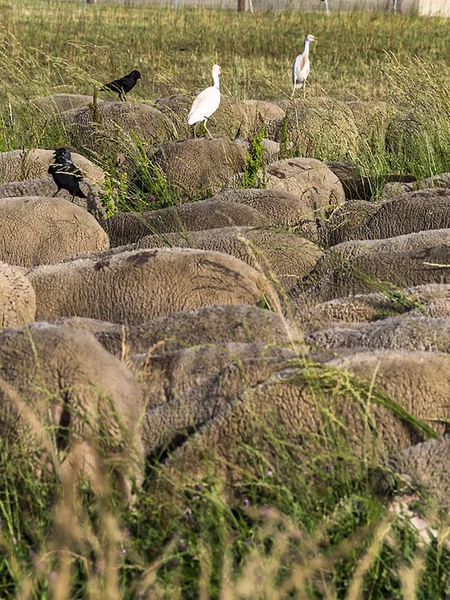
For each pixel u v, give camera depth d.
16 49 68.56
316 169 33.06
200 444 14.91
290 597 11.84
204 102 37.09
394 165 37.69
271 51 80.12
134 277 21.48
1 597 12.34
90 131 40.22
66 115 42.25
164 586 12.14
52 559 12.48
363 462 14.16
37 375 14.30
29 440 14.03
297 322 19.44
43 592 11.85
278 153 36.06
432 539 12.98
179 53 76.56
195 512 13.63
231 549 12.59
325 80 67.81
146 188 33.47
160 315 21.17
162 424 15.76
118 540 12.70
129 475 13.80
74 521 12.71
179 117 42.91
